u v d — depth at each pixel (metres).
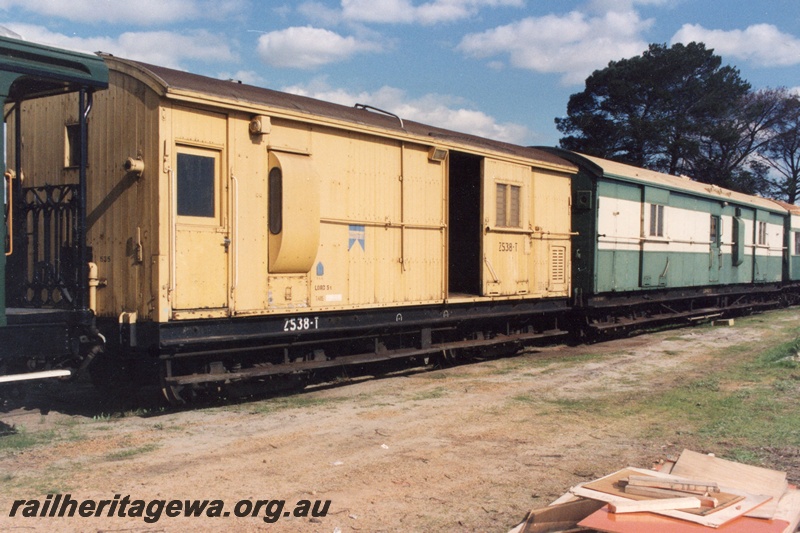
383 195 10.65
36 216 8.51
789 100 49.81
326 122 9.52
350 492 5.70
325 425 7.83
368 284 10.39
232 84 8.99
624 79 43.41
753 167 50.97
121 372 8.59
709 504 4.59
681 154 42.62
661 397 9.68
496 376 11.44
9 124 9.38
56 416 8.08
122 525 4.93
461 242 13.80
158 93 7.75
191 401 8.76
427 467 6.39
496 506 5.45
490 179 12.56
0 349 7.00
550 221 14.58
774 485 5.34
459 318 12.08
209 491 5.61
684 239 19.61
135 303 7.95
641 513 4.48
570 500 5.06
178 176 7.98
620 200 16.42
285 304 9.12
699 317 20.97
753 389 10.23
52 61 7.08
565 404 9.21
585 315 15.95
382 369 12.05
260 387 9.16
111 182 8.20
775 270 26.89
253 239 8.71
